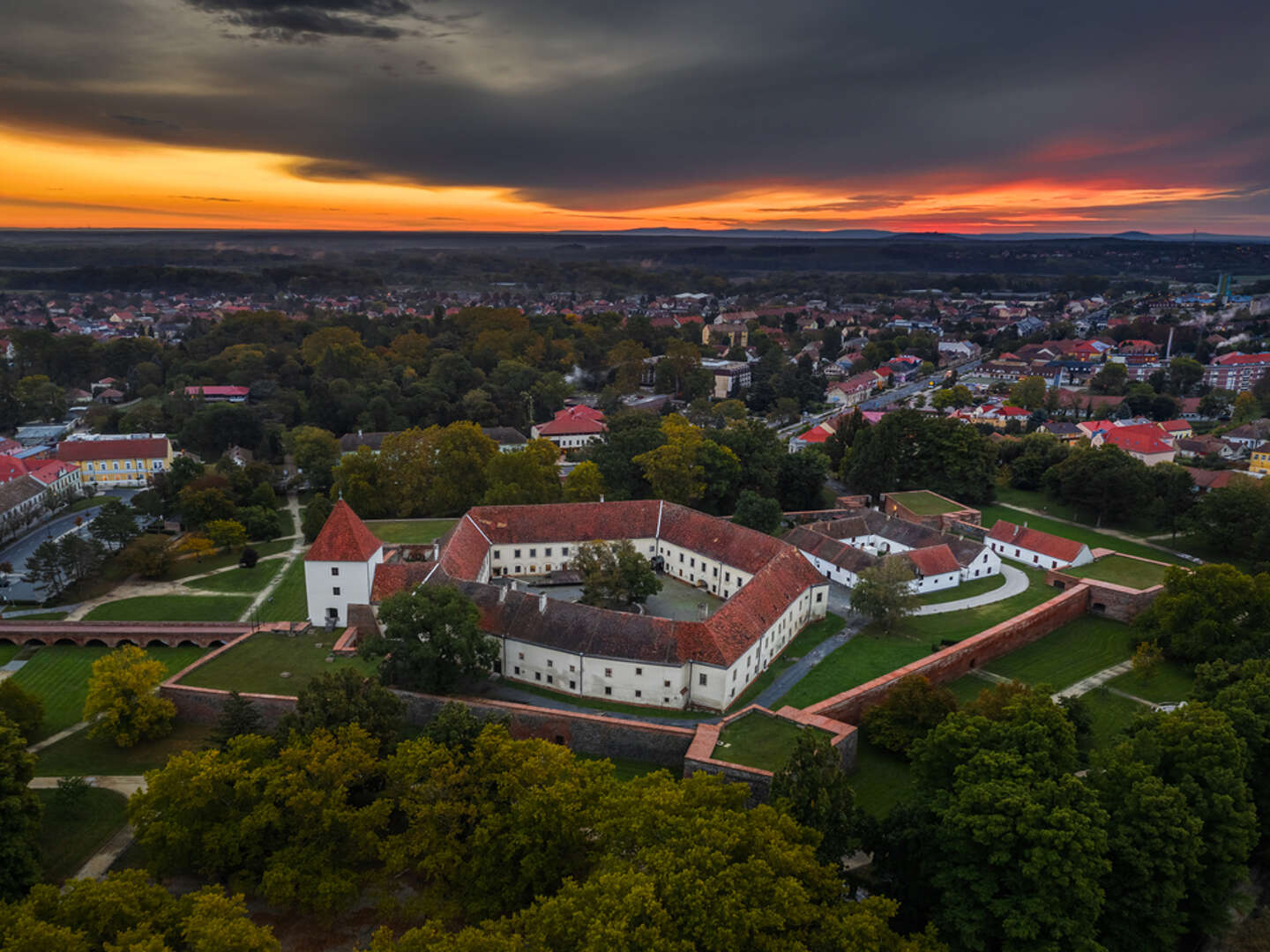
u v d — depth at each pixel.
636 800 63.50
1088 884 58.06
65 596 130.25
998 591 136.50
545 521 138.00
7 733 73.75
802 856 56.88
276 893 65.31
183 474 175.62
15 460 187.62
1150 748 71.88
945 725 72.56
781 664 110.19
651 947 48.91
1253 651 104.00
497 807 69.12
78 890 57.19
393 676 97.25
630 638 99.19
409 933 53.31
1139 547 162.25
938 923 61.34
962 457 186.00
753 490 174.75
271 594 133.50
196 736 95.06
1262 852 77.25
